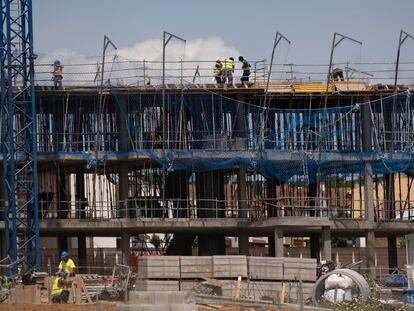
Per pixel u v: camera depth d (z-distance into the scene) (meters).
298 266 49.09
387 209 67.44
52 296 46.03
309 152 64.12
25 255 61.38
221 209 63.69
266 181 68.44
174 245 70.69
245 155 63.88
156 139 64.50
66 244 71.50
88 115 65.25
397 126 65.75
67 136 65.12
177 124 64.31
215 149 63.84
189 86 63.47
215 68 65.06
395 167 65.19
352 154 64.62
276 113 65.56
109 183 69.81
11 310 41.47
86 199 71.44
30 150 63.12
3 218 64.12
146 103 64.44
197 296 43.47
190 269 49.94
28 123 63.25
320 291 44.47
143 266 49.94
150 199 63.88
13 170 60.47
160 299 35.97
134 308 34.88
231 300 42.88
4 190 61.31
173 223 62.78
